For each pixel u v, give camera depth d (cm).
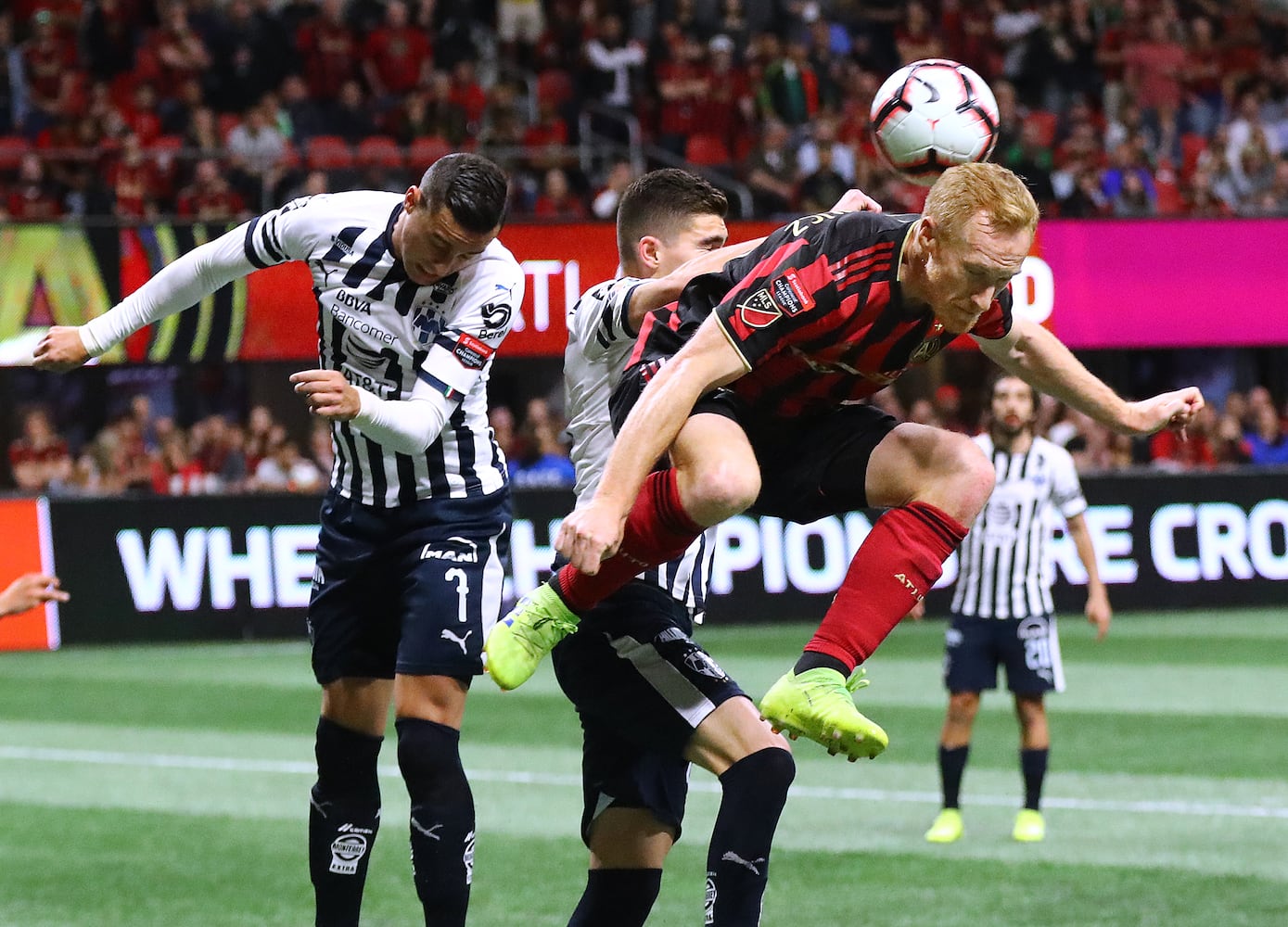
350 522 1664
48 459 5831
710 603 5391
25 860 2464
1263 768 3133
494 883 2291
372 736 1702
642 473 1139
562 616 1248
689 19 7269
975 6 7762
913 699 4006
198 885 2302
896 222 1177
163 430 5891
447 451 1648
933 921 2050
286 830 2683
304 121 6569
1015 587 2625
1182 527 5656
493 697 4131
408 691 1602
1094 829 2638
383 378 1631
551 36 7156
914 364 1269
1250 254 6122
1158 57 7512
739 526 5431
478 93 6875
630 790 1503
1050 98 7475
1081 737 3491
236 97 6762
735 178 6538
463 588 1623
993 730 3603
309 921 2111
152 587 5184
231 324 5522
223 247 1655
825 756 3350
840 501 1295
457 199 1503
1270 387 7150
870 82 7144
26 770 3250
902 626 5494
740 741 1370
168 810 2848
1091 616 2906
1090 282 6053
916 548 1231
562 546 1124
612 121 6881
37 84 6562
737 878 1322
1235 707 3825
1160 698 3969
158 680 4462
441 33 7088
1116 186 6894
